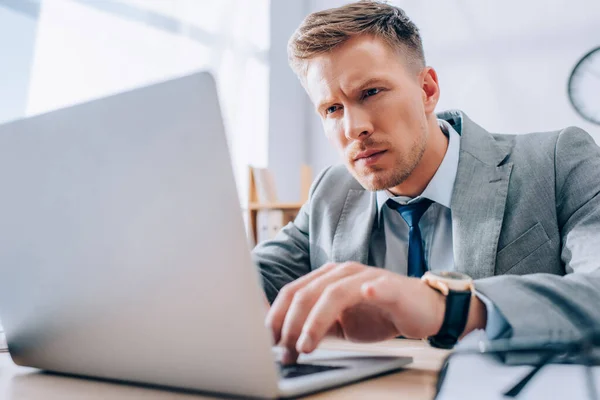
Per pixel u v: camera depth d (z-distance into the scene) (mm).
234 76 2475
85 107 367
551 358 400
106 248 377
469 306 492
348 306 448
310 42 922
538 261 905
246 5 2600
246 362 326
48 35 1645
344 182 1232
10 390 397
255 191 2189
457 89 2553
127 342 385
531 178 964
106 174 365
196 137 319
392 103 928
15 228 438
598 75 2250
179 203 333
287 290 496
